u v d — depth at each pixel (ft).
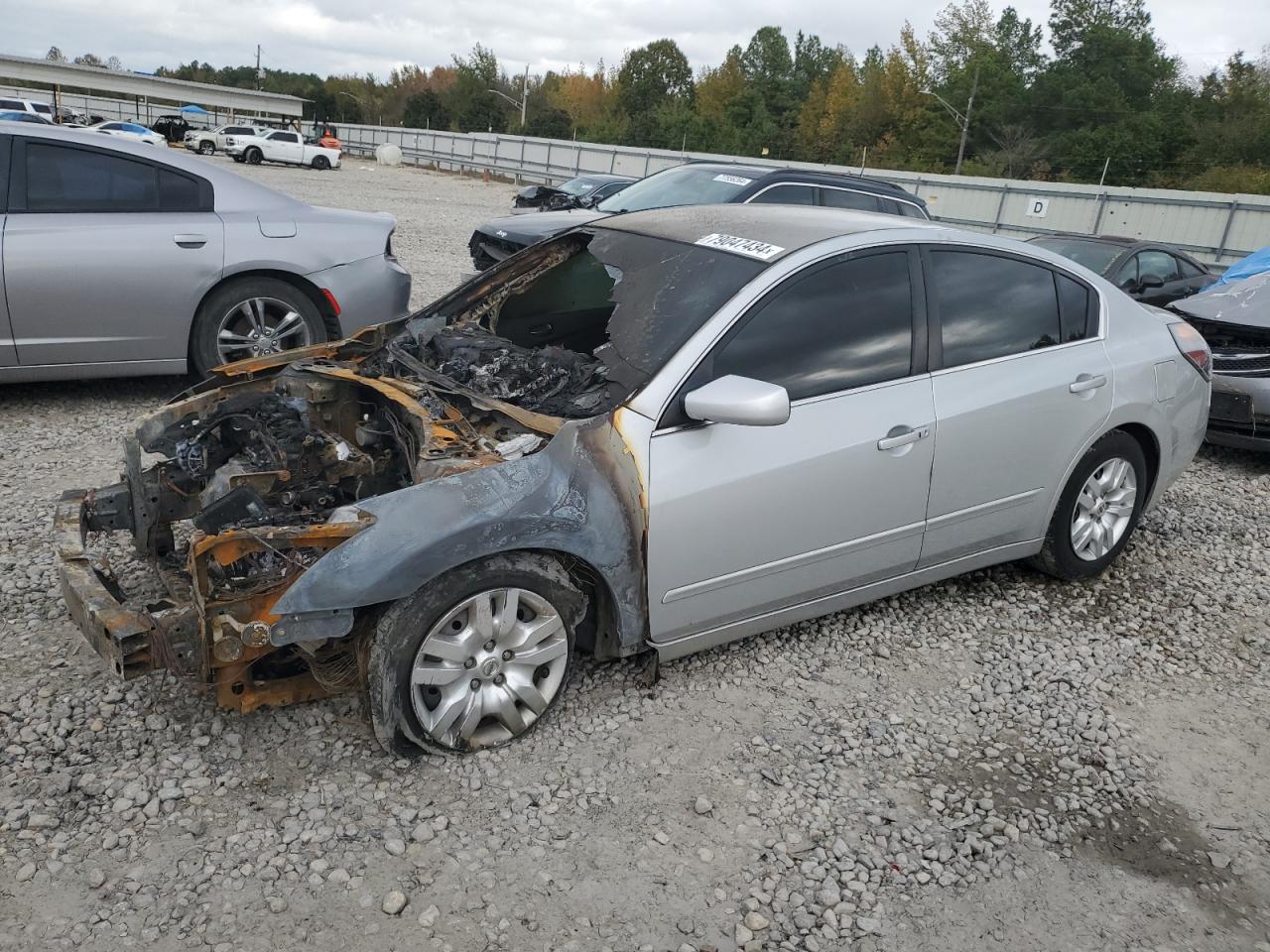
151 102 209.97
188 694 11.12
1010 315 13.64
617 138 246.68
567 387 11.96
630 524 10.61
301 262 20.99
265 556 9.69
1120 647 14.08
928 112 244.42
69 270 18.98
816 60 330.75
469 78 304.91
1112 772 11.25
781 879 9.22
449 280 40.06
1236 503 20.86
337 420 13.35
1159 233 100.27
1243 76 225.97
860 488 12.03
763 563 11.64
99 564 13.32
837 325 11.97
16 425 19.70
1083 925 9.01
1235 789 11.12
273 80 404.36
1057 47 264.93
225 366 13.55
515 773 10.32
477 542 9.68
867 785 10.65
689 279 12.04
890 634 13.89
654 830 9.68
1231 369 22.47
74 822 9.15
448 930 8.30
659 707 11.67
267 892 8.52
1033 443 13.70
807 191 31.45
